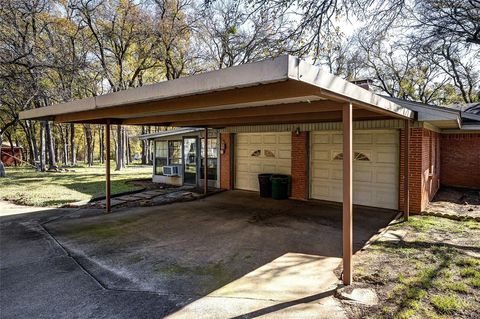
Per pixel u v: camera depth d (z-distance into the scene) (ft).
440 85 77.10
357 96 12.34
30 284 13.00
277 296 11.71
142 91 13.41
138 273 14.05
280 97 10.89
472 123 35.12
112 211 27.61
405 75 75.31
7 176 57.47
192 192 36.86
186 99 14.40
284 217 24.50
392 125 25.18
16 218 25.20
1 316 10.52
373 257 15.47
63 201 32.19
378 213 25.20
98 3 63.41
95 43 68.64
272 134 34.60
